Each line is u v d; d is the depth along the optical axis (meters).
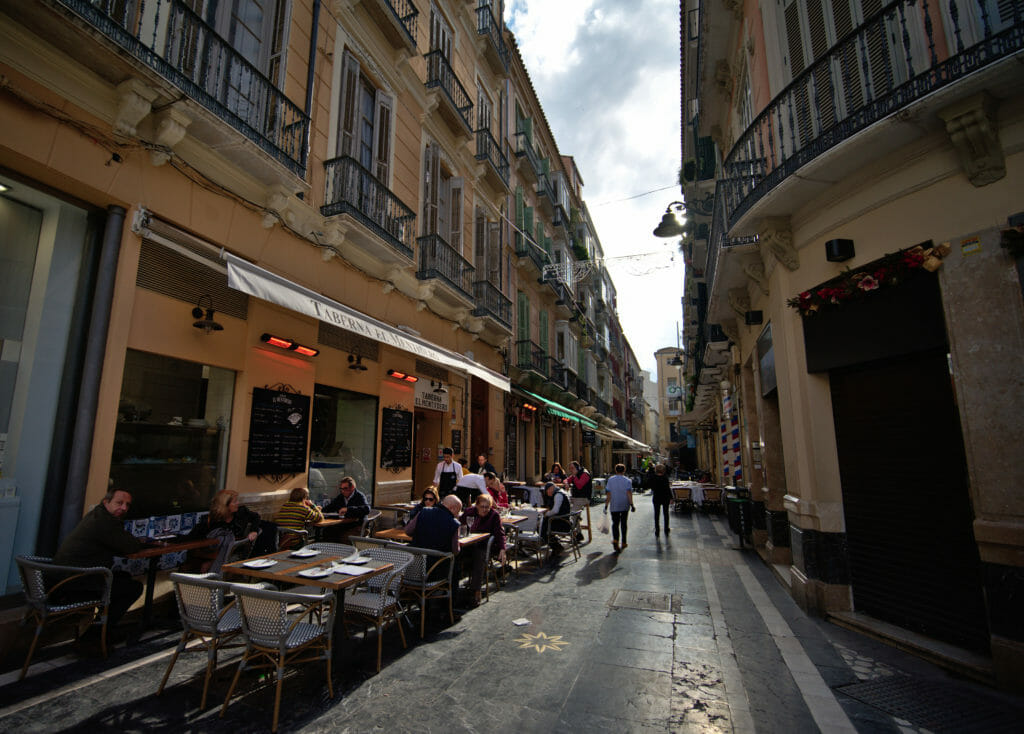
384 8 8.20
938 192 4.17
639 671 3.84
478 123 13.36
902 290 4.46
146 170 4.82
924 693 3.47
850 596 5.05
